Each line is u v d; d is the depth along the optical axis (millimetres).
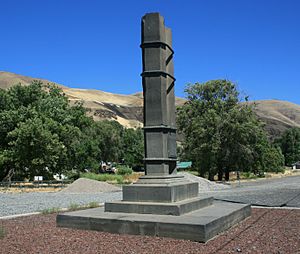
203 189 29547
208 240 8125
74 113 46312
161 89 10992
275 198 19469
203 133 45312
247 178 54125
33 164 37250
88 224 9484
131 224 8883
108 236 8703
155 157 10766
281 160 72250
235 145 46312
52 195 24797
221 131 46062
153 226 8617
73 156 44219
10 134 37062
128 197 10406
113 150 79125
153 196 10125
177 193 10266
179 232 8289
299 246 7453
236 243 7801
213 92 49375
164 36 11367
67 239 8391
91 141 50906
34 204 17812
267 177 56250
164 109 11047
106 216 9531
